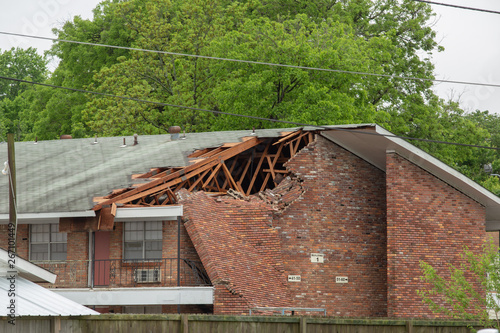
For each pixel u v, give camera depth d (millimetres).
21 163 53469
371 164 49531
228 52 77250
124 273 44562
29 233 46031
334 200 48062
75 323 31172
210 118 81562
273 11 91000
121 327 31516
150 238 44688
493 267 37500
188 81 81438
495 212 49344
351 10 90938
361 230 48500
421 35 89688
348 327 32625
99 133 80625
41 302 29609
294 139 49344
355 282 47688
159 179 44719
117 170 48500
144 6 91562
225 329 32156
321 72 73562
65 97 89375
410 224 46094
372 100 87188
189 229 43281
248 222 45375
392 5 92875
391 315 45156
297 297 46188
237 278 42375
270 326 32406
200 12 85062
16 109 105125
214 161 47438
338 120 71688
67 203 43438
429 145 86250
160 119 81938
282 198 47375
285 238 46625
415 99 86875
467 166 105375
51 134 90500
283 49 72562
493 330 21391
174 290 41812
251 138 49969
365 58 77812
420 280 45750
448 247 46500
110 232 45094
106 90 82125
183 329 31719
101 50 90188
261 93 73125
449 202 46938
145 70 82500
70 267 44781
